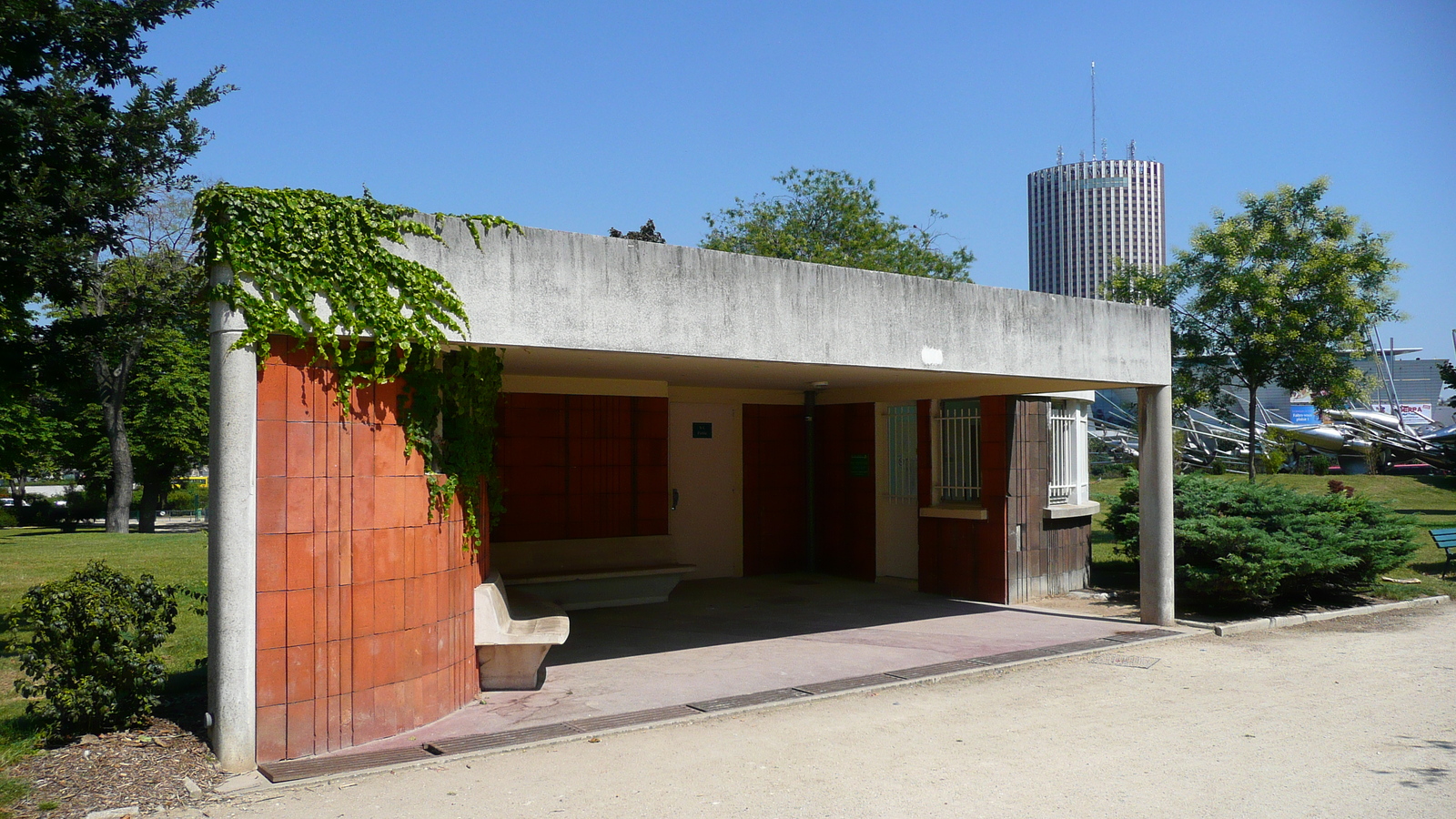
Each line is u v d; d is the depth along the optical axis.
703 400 13.91
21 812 4.88
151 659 6.26
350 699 5.96
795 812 5.01
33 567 15.66
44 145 9.42
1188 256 17.73
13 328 9.52
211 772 5.46
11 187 8.91
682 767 5.74
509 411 11.72
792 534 14.84
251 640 5.56
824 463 14.77
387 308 5.91
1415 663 8.80
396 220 6.00
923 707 7.18
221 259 5.51
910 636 9.94
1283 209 17.02
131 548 19.67
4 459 21.56
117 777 5.36
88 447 30.94
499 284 6.30
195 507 43.12
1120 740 6.33
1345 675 8.30
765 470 14.60
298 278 5.67
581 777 5.54
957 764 5.80
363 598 6.04
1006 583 11.95
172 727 6.25
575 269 6.61
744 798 5.21
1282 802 5.15
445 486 6.72
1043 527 12.62
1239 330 16.73
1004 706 7.21
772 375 10.71
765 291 7.58
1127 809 5.05
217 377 5.54
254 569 5.57
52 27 9.34
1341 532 12.23
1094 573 14.54
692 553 13.90
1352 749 6.12
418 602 6.44
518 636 7.50
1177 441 35.03
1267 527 12.32
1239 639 10.04
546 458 11.98
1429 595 12.88
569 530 12.11
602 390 12.48
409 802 5.11
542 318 6.45
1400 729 6.58
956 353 8.84
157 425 30.34
